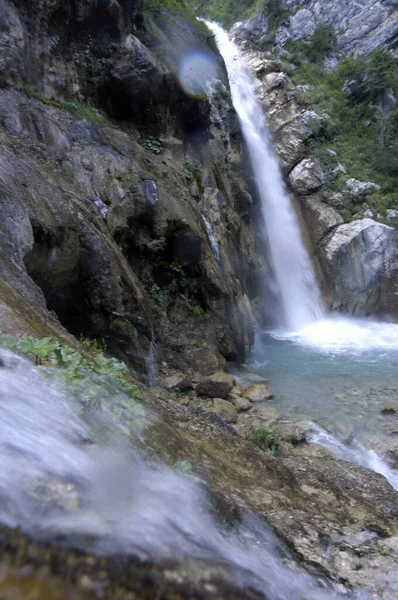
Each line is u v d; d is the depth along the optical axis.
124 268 8.30
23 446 2.76
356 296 18.98
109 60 11.80
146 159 11.26
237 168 17.23
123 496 2.80
